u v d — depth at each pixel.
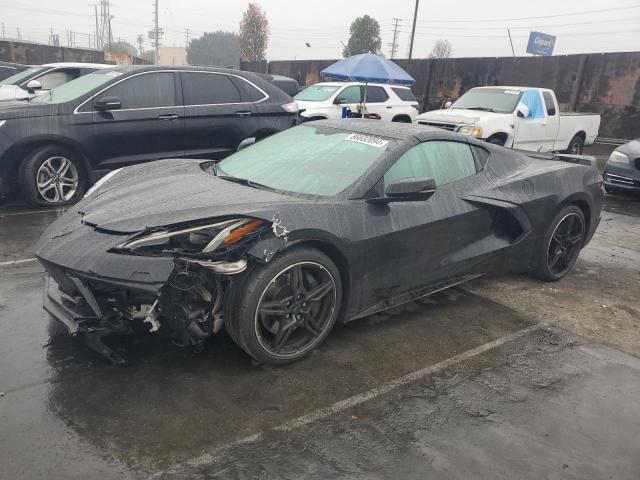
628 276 5.18
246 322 2.87
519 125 10.02
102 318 2.82
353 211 3.24
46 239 3.09
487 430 2.66
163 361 3.08
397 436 2.57
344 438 2.53
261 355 3.00
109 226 2.91
